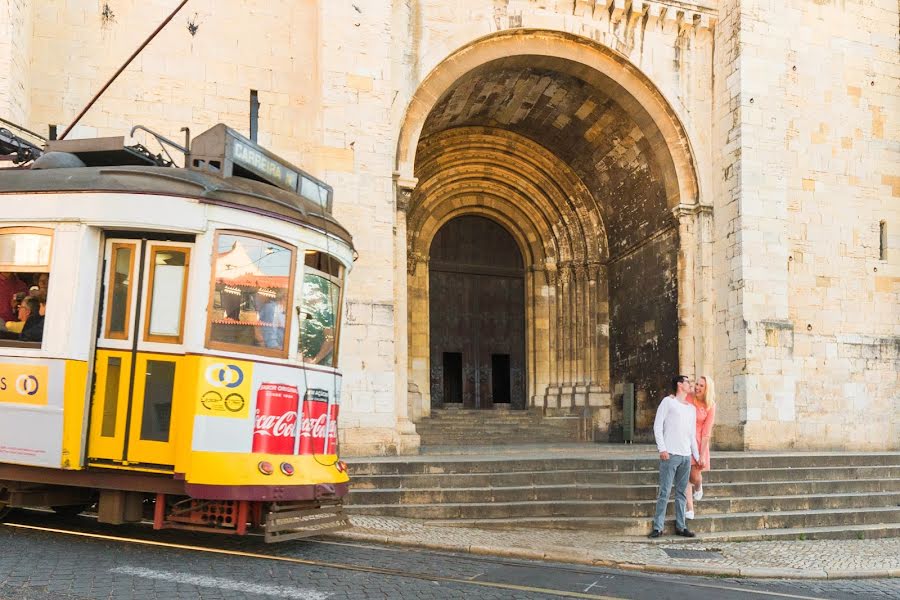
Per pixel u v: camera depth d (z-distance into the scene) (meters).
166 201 7.31
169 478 7.23
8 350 7.53
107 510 7.50
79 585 6.05
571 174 23.55
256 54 16.12
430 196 22.88
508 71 19.00
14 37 13.50
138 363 7.36
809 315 18.59
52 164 8.02
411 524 10.23
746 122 18.23
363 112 15.62
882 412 18.86
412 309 22.34
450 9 17.28
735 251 18.16
